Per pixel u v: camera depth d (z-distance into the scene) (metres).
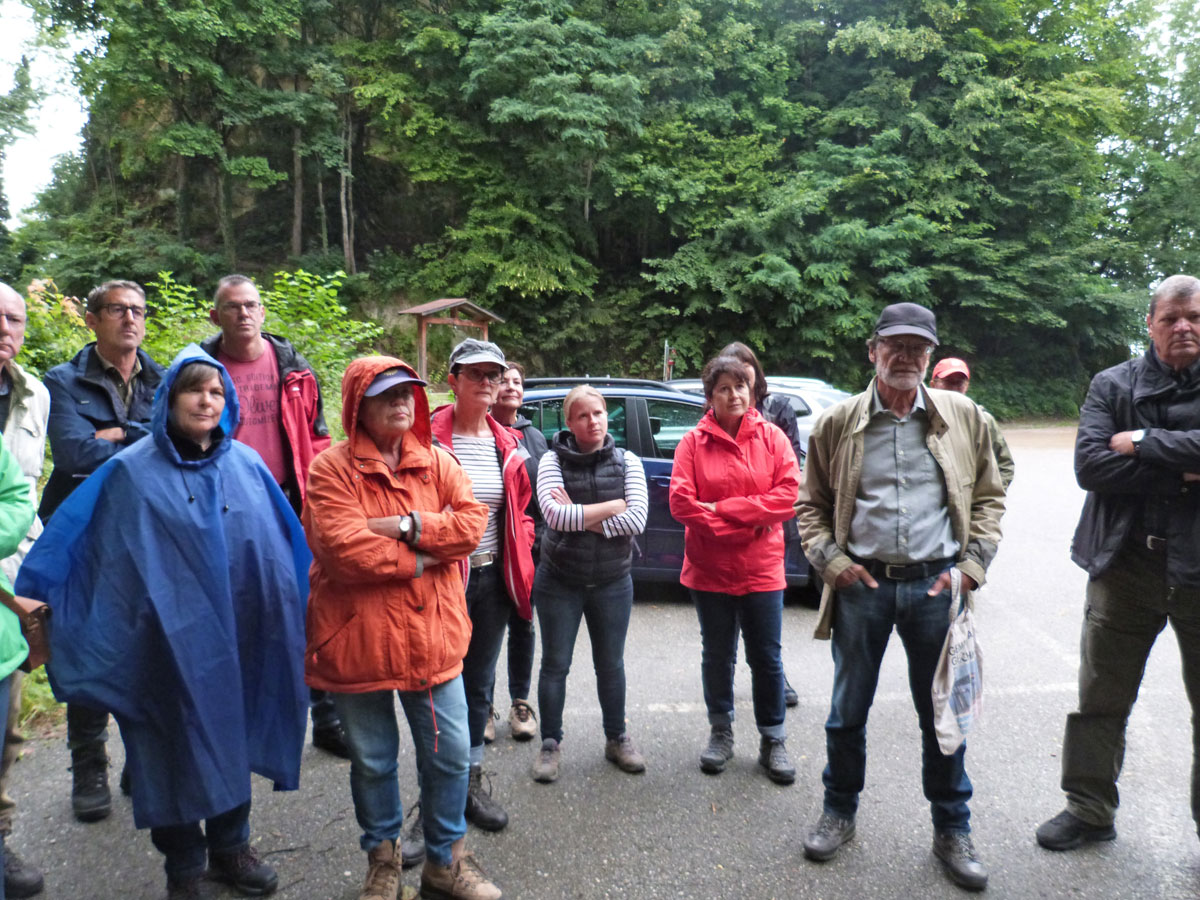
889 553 2.51
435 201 26.41
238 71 22.67
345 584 2.23
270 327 6.91
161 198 25.66
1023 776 3.12
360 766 2.28
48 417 2.90
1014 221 23.33
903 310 2.45
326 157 23.00
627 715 3.71
